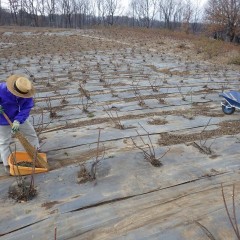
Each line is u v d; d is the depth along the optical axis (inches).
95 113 258.1
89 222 123.7
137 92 329.1
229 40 1330.0
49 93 325.1
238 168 165.5
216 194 141.5
